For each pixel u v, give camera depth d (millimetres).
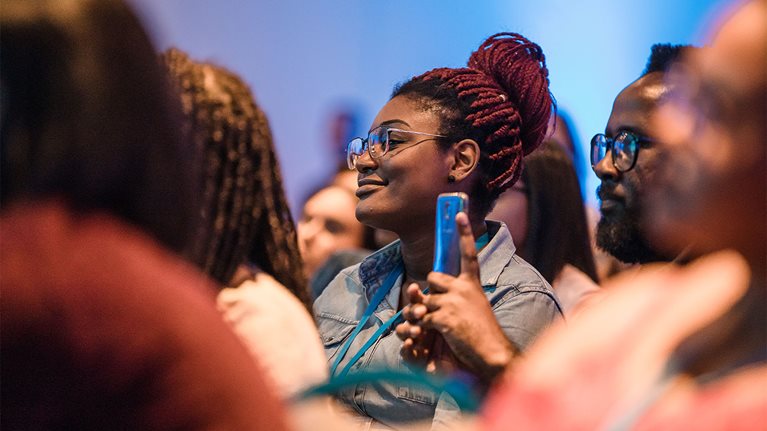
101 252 1388
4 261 1352
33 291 1335
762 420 1084
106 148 1456
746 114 1123
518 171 3352
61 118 1442
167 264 1469
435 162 3178
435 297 2715
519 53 3406
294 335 2262
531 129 3400
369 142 3223
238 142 2457
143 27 1533
